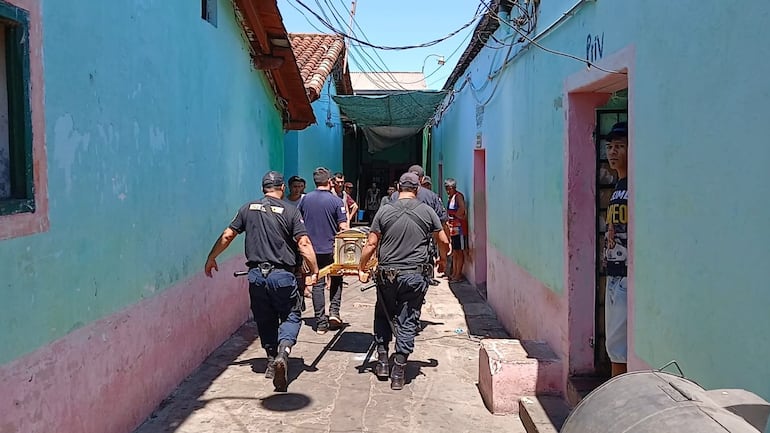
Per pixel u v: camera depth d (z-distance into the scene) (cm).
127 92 443
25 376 310
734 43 265
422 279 573
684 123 310
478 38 908
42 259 328
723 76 274
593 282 502
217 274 678
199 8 611
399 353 568
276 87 961
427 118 1727
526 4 635
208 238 641
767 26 242
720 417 201
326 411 507
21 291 308
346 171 2420
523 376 508
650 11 349
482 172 1099
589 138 503
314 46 1346
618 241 435
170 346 532
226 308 716
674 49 320
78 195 369
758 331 247
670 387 228
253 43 812
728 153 270
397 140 2166
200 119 616
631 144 378
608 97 500
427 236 586
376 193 2453
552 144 556
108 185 410
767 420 211
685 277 308
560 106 529
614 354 437
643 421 212
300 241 556
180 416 487
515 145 725
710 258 285
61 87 350
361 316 867
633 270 375
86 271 378
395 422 489
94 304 388
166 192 522
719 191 277
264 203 559
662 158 334
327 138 1692
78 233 368
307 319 849
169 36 530
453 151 1432
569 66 503
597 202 505
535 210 622
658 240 339
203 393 539
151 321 486
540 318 598
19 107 311
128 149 444
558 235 534
